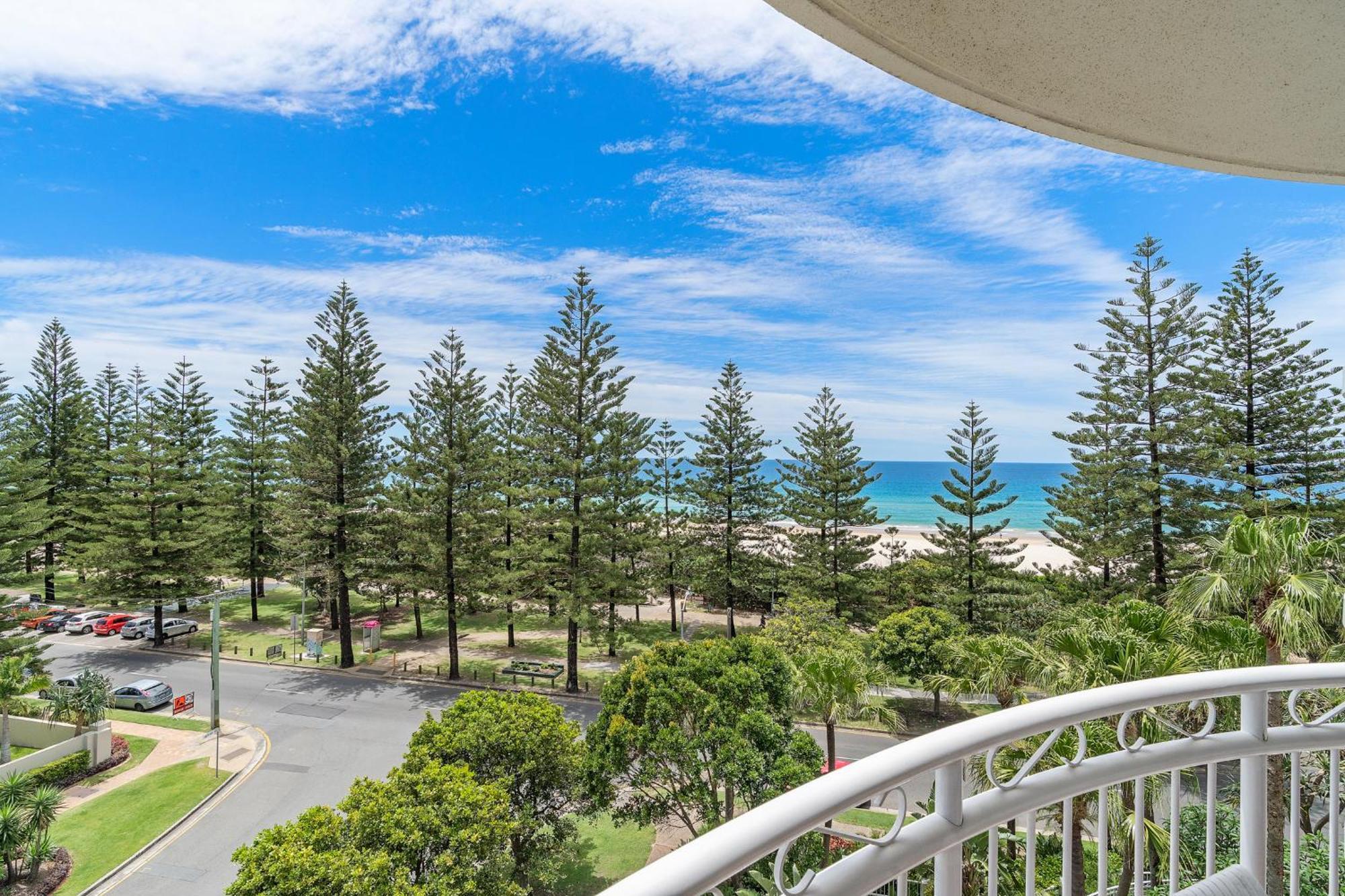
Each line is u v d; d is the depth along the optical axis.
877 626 18.45
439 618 28.53
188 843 11.37
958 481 21.75
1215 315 18.91
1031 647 7.25
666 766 9.57
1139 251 18.73
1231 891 1.51
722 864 0.82
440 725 10.19
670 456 30.33
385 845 7.52
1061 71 1.88
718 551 26.22
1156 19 1.76
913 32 1.71
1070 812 1.34
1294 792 1.62
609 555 21.75
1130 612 6.89
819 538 24.41
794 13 1.66
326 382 22.55
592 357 20.80
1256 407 18.45
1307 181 2.32
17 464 19.06
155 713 17.25
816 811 0.94
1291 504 17.62
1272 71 1.90
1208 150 2.18
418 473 21.39
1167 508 18.36
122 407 32.66
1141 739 1.48
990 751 1.21
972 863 5.56
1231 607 6.78
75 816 12.13
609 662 22.27
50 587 29.83
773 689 10.39
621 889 0.76
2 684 13.95
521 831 9.66
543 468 21.03
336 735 15.76
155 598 23.59
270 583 35.25
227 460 28.09
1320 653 6.41
